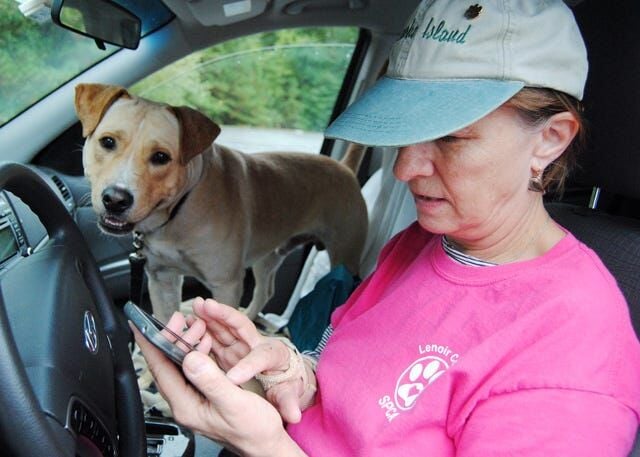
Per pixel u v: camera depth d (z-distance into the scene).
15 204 1.60
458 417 0.76
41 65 2.08
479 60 0.72
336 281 1.94
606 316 0.74
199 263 2.03
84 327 0.97
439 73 0.75
